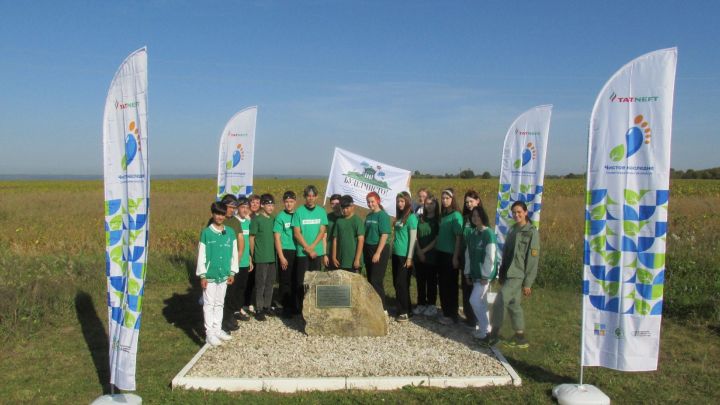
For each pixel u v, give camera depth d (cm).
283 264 782
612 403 509
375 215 782
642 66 471
